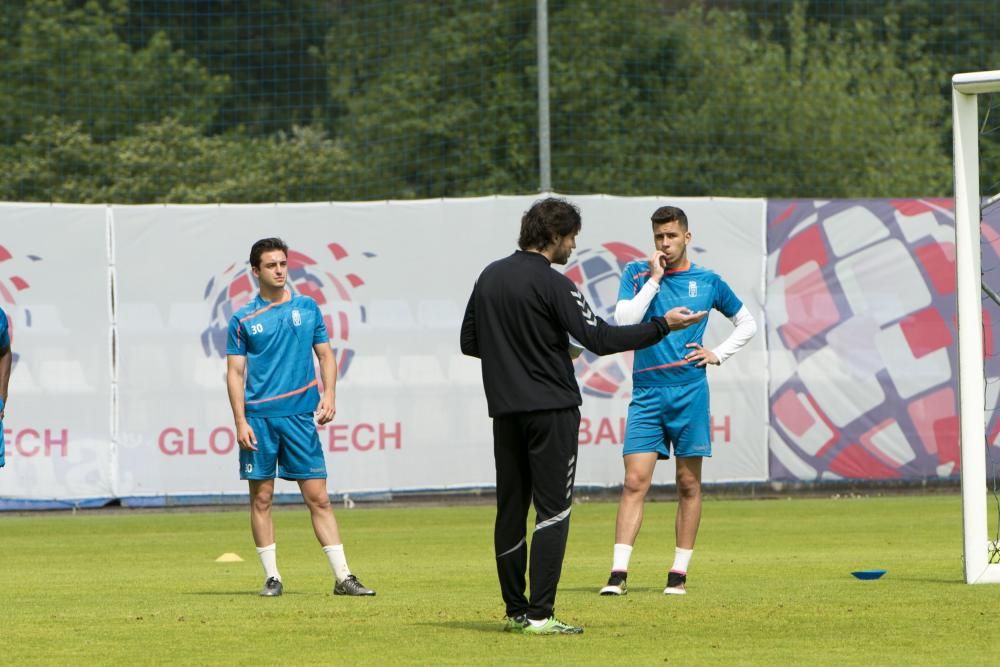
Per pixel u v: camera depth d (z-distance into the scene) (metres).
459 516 50.12
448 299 53.31
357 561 36.19
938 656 19.70
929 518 46.97
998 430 44.81
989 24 111.25
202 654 20.20
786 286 54.31
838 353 54.34
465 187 101.88
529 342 21.36
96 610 25.38
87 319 52.06
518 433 21.67
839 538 41.03
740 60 106.38
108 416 52.16
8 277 51.66
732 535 42.22
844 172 101.88
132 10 118.25
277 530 45.94
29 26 112.25
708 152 101.12
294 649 20.61
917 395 54.56
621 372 53.47
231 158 104.06
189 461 52.47
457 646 20.78
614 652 20.14
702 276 28.17
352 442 52.94
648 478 27.91
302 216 53.00
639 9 107.50
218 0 117.12
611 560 35.97
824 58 114.62
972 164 28.83
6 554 39.25
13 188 99.25
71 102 110.75
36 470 51.59
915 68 109.81
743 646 20.66
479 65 105.94
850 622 22.97
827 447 54.41
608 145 100.56
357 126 109.00
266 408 28.14
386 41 113.00
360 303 53.06
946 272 54.66
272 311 28.50
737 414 54.06
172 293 52.53
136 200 100.75
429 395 53.19
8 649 20.73
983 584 28.25
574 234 21.95
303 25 117.81
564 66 103.00
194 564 36.19
